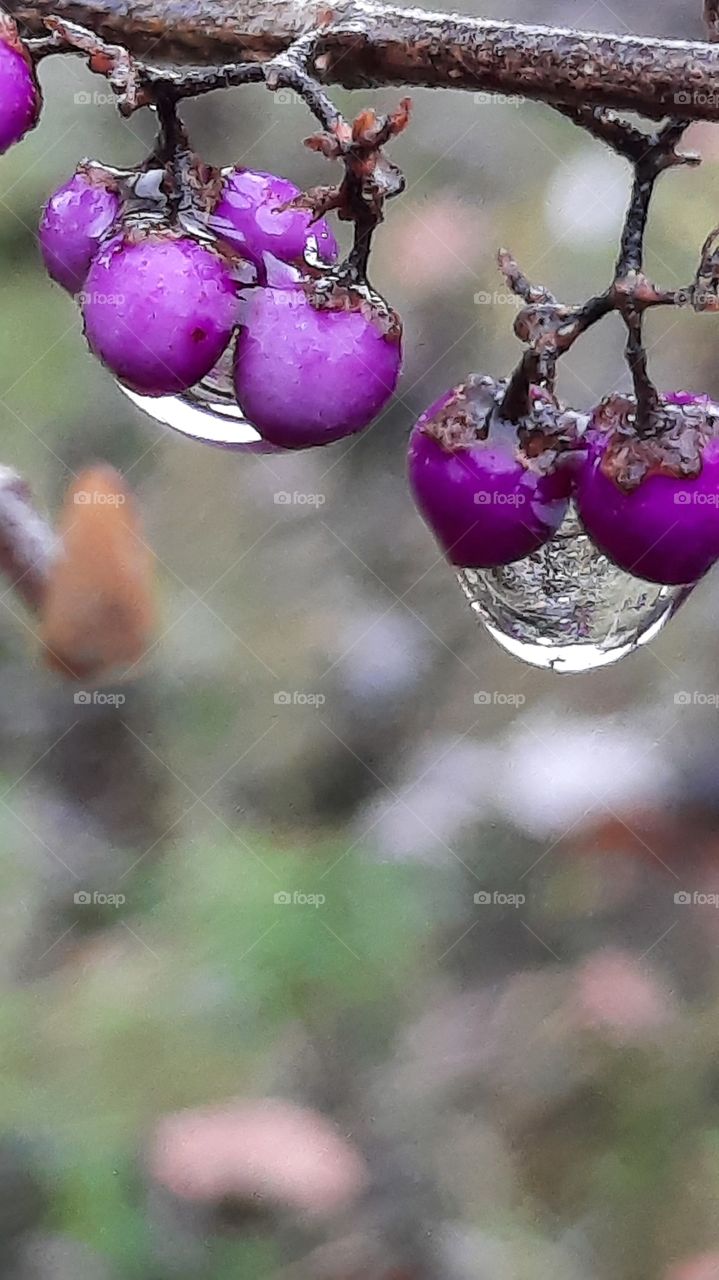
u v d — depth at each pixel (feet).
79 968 0.52
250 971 0.52
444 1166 0.50
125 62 0.31
